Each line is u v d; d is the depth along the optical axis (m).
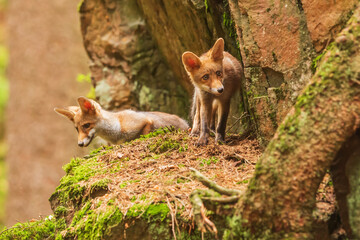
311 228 6.29
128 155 10.58
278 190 6.30
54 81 26.42
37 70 26.45
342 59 6.36
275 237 6.31
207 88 10.67
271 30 9.33
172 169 9.27
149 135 11.79
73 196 9.56
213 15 12.04
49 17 26.59
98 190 9.09
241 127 12.49
